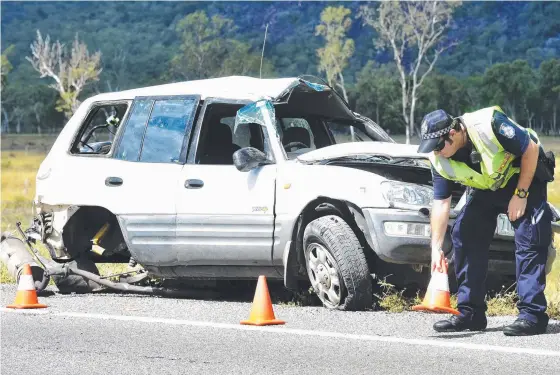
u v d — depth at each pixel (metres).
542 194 8.34
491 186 8.37
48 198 11.98
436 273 8.55
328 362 7.42
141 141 11.53
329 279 9.95
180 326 9.19
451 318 8.72
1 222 28.16
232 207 10.65
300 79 11.14
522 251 8.37
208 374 7.11
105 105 12.12
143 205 11.18
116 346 8.26
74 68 164.50
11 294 11.66
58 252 12.02
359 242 9.98
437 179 8.51
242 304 10.59
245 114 10.85
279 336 8.55
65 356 7.89
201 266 10.95
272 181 10.48
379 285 10.46
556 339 8.18
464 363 7.26
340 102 11.60
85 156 11.89
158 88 11.88
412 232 9.66
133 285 11.89
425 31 162.12
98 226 12.10
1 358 7.86
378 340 8.25
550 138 189.25
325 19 180.88
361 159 10.38
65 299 11.24
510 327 8.38
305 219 10.33
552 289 12.12
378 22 163.25
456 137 8.15
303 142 11.80
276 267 10.53
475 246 8.63
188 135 11.20
